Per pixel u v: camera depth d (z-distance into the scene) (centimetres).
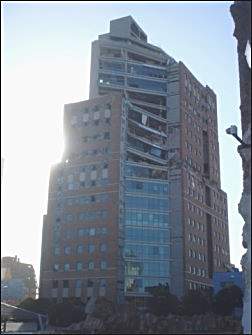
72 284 10600
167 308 8888
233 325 7194
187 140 12556
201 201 12694
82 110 12081
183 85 12938
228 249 14138
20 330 7644
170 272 10938
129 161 11462
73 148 11838
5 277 17988
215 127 14675
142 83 12738
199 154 13212
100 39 13175
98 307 8962
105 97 11900
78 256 10750
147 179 11481
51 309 9069
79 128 11950
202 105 14000
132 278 10494
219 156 14650
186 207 11644
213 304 8900
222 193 14375
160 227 11181
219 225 13700
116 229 10562
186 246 11212
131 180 11319
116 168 11106
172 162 12094
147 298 10431
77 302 10019
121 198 10938
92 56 12938
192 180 12356
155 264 10806
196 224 12069
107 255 10444
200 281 11662
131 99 12462
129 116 12056
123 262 10525
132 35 13662
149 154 11931
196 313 8738
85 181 11350
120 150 11294
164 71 13088
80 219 11044
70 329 7431
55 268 10950
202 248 12162
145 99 12800
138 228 10950
